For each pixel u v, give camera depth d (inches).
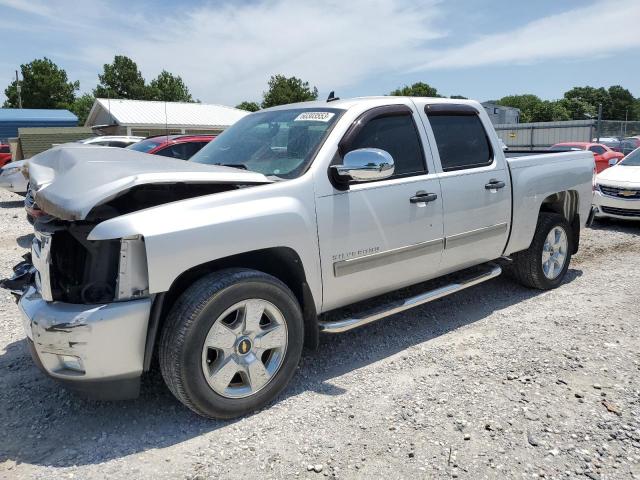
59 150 158.6
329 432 122.5
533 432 120.8
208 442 119.4
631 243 318.3
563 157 224.2
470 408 131.0
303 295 142.0
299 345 137.5
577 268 261.9
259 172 148.8
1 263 279.7
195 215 120.6
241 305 125.6
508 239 198.1
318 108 163.0
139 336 116.6
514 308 203.2
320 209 140.5
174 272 116.4
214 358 129.7
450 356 161.5
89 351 113.2
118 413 132.2
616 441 117.6
